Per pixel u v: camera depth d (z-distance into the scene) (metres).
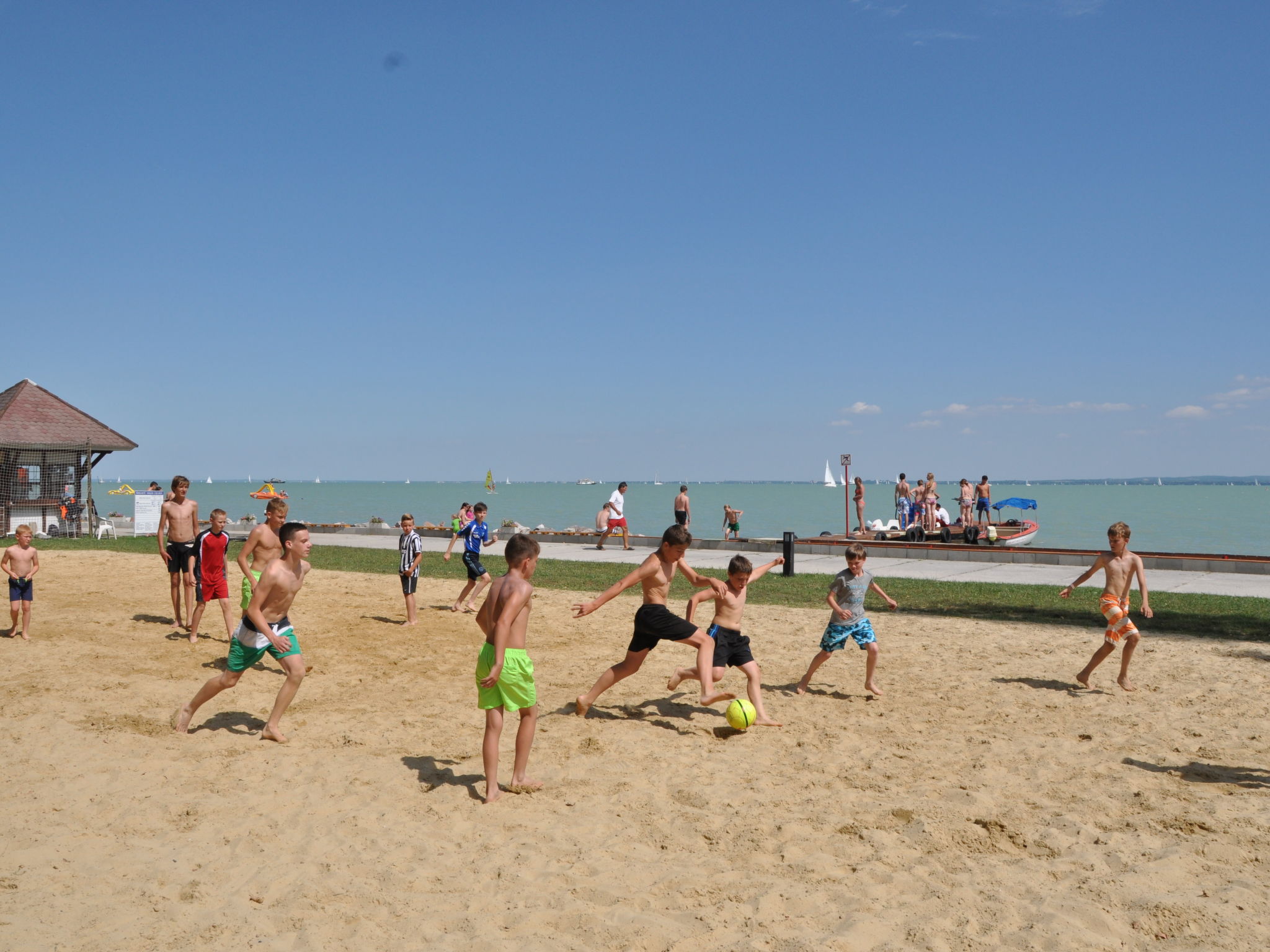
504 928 4.02
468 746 6.98
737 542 27.14
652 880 4.52
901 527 33.78
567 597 16.25
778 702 8.51
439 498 157.25
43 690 8.42
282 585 7.00
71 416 33.53
